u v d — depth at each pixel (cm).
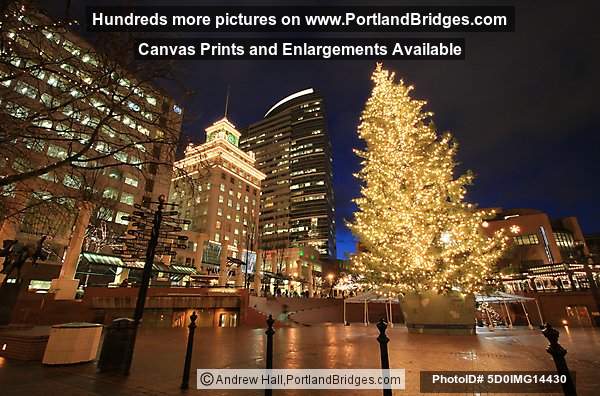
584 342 1116
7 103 594
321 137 15025
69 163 608
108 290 2173
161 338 1313
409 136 1591
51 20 580
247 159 9362
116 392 511
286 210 14262
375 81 1766
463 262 1376
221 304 2416
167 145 750
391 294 1518
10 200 780
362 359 765
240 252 5744
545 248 4566
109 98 638
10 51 550
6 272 1288
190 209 7844
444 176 1474
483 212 1386
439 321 1425
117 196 4488
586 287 2884
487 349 925
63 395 495
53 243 3362
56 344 712
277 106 18575
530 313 2731
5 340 803
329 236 13412
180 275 4262
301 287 7456
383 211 1495
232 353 891
